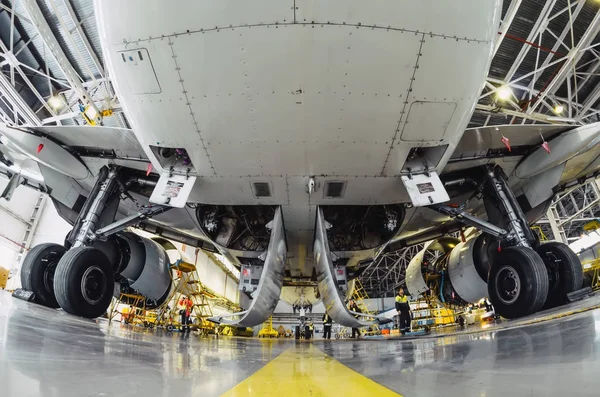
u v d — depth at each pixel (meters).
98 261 4.05
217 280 25.25
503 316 4.00
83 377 1.06
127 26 2.51
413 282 7.67
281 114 2.85
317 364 1.98
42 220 16.73
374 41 2.42
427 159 3.66
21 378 0.94
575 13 10.44
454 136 3.25
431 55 2.54
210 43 2.45
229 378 1.32
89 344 1.95
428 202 3.45
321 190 3.93
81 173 4.57
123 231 5.69
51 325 2.48
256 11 2.29
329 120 2.91
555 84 12.27
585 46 11.12
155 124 3.11
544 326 2.54
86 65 10.77
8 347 1.40
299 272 7.43
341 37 2.38
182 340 4.01
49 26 10.50
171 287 7.11
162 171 3.74
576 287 3.87
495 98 12.44
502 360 1.51
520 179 4.63
